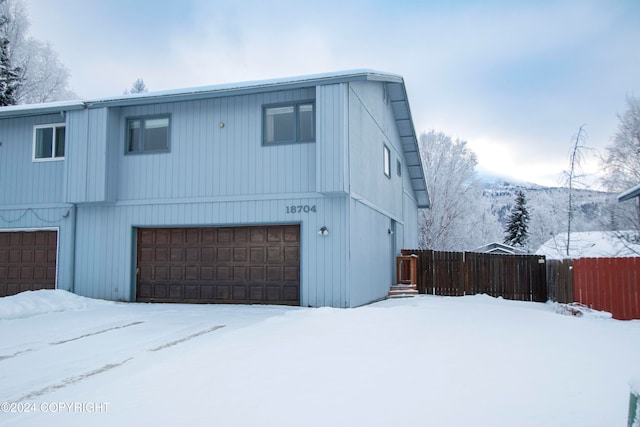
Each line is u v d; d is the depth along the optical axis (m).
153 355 6.64
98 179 12.98
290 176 12.05
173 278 12.91
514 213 43.25
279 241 12.17
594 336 7.36
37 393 5.04
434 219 32.69
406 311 9.38
